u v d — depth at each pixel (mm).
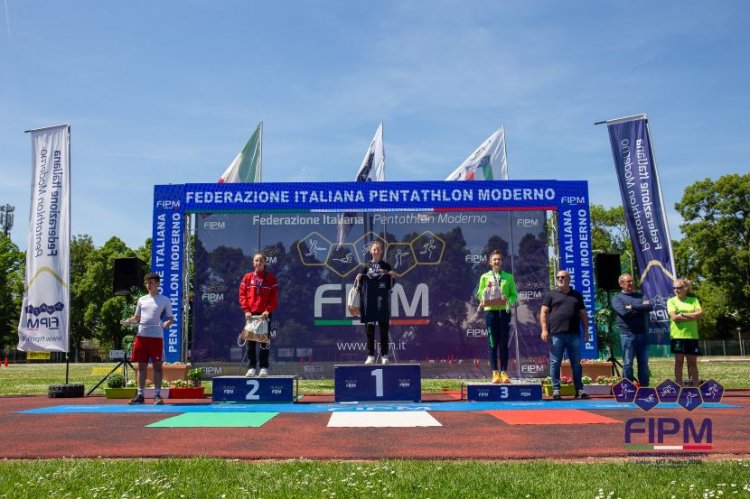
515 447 5609
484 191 13383
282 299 13391
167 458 5223
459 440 6004
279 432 6578
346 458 5207
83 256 66938
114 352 11906
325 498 3844
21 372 27391
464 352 13250
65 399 11188
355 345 13297
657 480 4195
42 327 12016
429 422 7191
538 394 9664
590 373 12227
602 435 6191
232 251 13438
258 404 9477
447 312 13344
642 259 12438
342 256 13469
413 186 13414
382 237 13516
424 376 13180
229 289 13336
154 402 9828
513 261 13359
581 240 13227
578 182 13391
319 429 6758
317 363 13250
